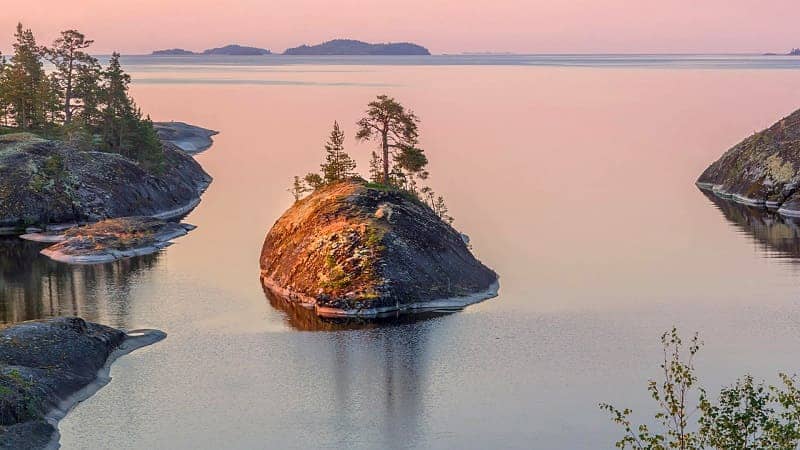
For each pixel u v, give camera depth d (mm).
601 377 64375
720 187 145375
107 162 130250
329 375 65062
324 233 87938
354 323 76938
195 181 154250
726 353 69375
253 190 150500
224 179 161875
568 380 63812
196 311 81000
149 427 56438
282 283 87562
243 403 60219
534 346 70875
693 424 56062
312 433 55594
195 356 69250
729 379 63906
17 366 60250
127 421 57312
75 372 63125
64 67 153375
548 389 62156
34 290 88688
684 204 135500
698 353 69375
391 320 77562
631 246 107062
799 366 66438
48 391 58969
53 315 80062
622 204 134250
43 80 152375
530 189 145625
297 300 83500
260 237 113125
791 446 30656
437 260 85875
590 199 137750
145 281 91812
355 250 83875
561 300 83688
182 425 56781
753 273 94625
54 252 103188
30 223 116938
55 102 149750
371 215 89125
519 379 64000
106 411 58875
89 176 125500
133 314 80188
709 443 32219
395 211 89688
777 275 93688
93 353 66500
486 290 86312
